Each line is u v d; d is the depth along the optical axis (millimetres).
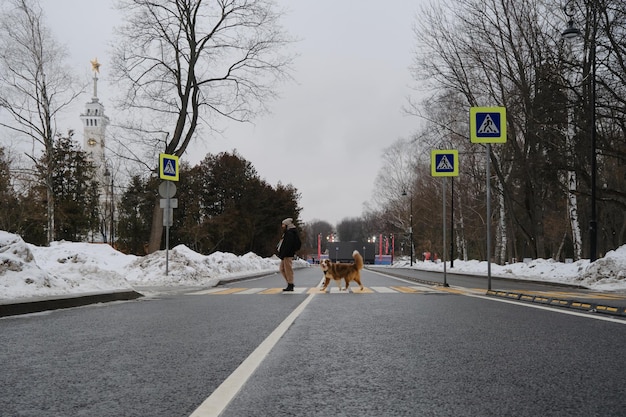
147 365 3898
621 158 23750
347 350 4520
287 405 2834
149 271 17484
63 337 5324
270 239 65062
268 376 3537
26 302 7805
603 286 16250
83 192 61219
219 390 3148
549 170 26656
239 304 9148
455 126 35031
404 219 73000
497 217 50250
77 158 61469
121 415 2641
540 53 24812
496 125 11859
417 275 29734
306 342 4945
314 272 34531
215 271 21016
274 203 65062
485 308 8141
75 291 9938
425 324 6223
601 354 4297
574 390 3137
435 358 4148
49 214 32281
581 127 23141
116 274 11922
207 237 54375
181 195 57125
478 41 28141
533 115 25391
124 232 60312
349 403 2871
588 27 21688
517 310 7836
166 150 24984
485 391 3121
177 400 2926
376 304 8883
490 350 4496
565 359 4086
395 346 4711
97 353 4395
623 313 6902
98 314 7621
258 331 5703
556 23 24219
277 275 28797
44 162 33188
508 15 27062
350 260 80438
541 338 5141
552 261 26844
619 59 20391
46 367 3828
